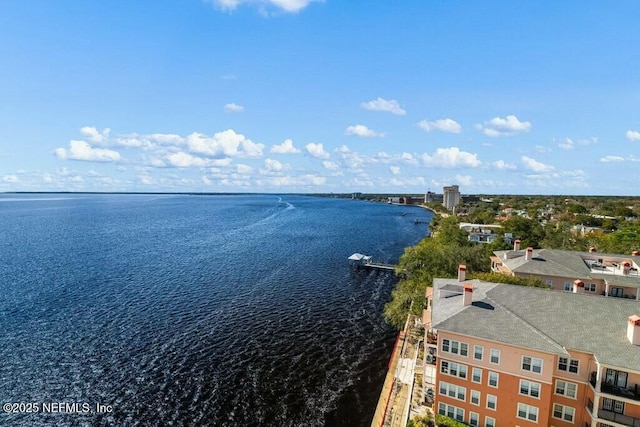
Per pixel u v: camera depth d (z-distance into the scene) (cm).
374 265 10031
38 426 3644
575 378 3169
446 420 3534
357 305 7175
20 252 11194
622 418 2933
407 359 4934
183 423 3794
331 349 5388
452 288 4278
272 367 4862
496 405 3416
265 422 3878
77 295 7156
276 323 6212
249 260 10644
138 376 4519
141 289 7662
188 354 5078
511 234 11106
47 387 4216
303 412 4044
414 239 15288
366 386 4519
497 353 3369
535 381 3241
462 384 3556
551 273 5712
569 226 14025
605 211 19762
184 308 6688
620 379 3025
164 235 15350
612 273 5638
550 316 3509
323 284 8488
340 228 18812
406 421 3753
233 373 4691
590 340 3159
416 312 5553
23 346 5081
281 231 17225
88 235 15000
